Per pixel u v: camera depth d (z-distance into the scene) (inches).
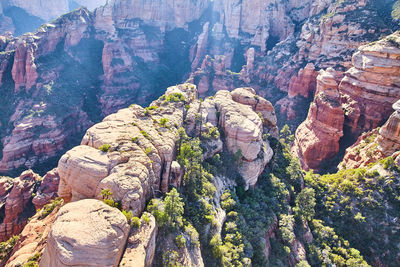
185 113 2758.4
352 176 2797.7
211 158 2544.3
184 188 2080.5
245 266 1744.6
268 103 3452.3
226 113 2878.9
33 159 4894.2
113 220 1238.9
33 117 5246.1
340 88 4335.6
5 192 3139.8
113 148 1707.7
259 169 2650.1
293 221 2345.0
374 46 3833.7
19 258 1653.5
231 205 2187.5
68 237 1122.7
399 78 3624.5
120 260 1207.6
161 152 1920.5
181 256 1508.4
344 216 2522.1
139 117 2322.8
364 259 2257.6
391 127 2898.6
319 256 2180.1
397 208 2390.5
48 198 3046.3
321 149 4018.2
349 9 5270.7
